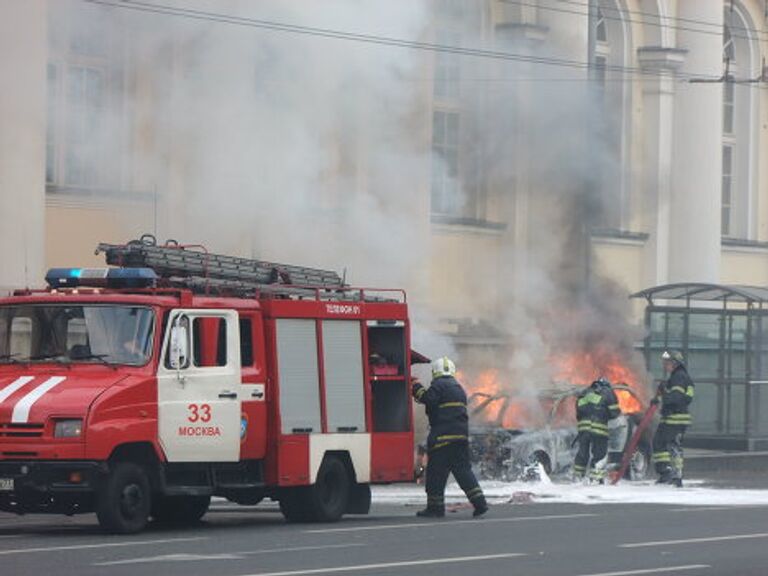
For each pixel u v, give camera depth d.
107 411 23.50
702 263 58.69
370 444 27.77
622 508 29.91
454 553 21.67
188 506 26.95
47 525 26.66
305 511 26.77
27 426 23.16
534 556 21.45
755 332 48.19
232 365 25.48
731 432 48.19
